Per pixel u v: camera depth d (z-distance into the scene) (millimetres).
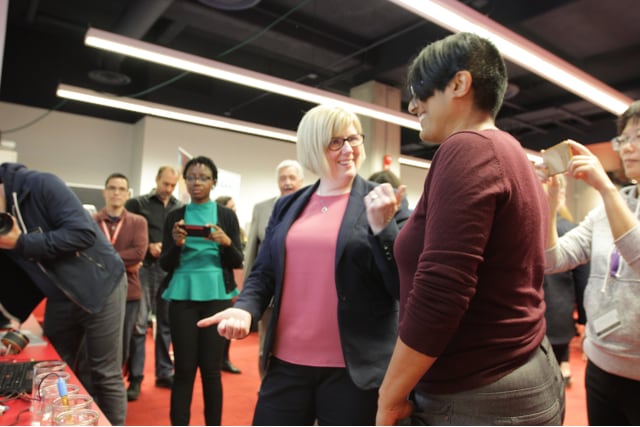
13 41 6105
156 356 3201
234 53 6184
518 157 756
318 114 1305
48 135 6480
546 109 7336
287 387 1267
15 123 6223
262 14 5145
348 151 1296
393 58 5824
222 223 2342
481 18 2859
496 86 805
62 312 1752
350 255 1213
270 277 1396
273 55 6219
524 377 726
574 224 2258
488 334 726
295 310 1284
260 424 1293
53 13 5535
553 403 751
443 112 823
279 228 1370
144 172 6625
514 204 712
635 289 1169
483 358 725
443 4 2662
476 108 806
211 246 2209
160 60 3736
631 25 4922
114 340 1802
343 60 6176
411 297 718
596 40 5250
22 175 1627
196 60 3822
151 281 3385
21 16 5688
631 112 1224
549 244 1317
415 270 814
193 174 2361
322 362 1226
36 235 1527
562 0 4328
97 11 5457
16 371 1262
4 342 1482
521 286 739
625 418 1240
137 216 2947
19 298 1775
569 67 3562
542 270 784
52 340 1767
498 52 820
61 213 1598
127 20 4793
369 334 1211
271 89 4316
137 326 3062
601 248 1298
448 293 667
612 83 6375
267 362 1324
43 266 1591
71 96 4914
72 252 1642
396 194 1129
